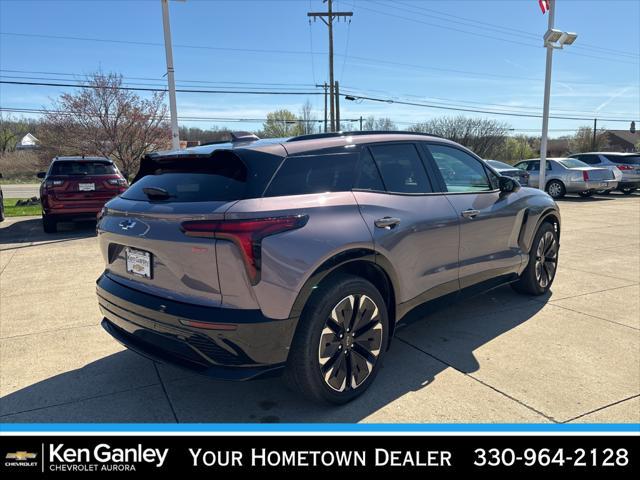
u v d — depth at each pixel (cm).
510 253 445
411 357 360
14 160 4997
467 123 6325
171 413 289
